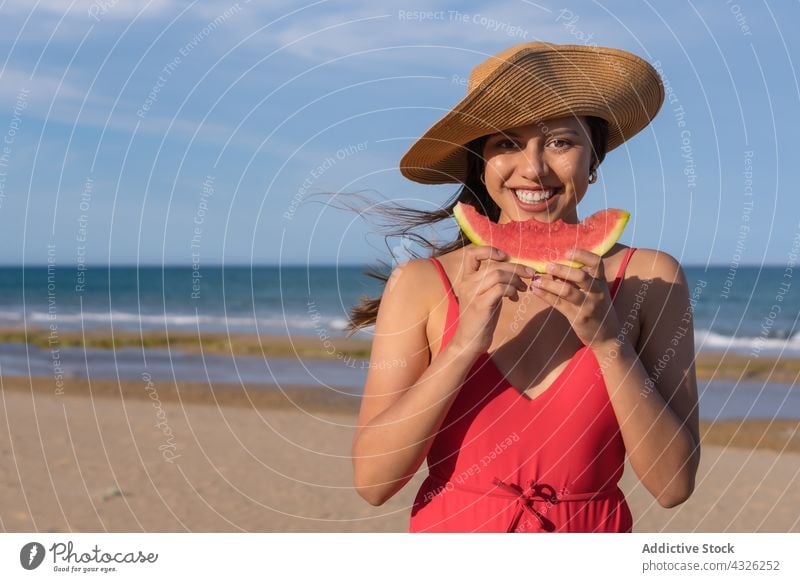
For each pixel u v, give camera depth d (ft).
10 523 21.80
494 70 7.52
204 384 48.11
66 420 37.24
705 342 76.64
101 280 186.50
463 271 7.66
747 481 28.48
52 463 29.04
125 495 25.16
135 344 69.15
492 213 9.32
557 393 7.22
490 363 7.36
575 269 6.78
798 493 26.73
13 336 77.25
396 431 6.98
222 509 23.88
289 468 29.22
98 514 22.95
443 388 6.91
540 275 6.84
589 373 7.22
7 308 121.90
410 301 7.71
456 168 9.46
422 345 7.68
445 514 7.38
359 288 139.44
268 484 26.99
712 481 28.55
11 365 57.52
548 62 7.67
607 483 7.35
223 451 31.63
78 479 26.86
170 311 111.45
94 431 34.88
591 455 7.22
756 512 24.45
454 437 7.36
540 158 7.69
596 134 8.29
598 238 7.81
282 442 33.55
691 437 7.25
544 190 7.81
